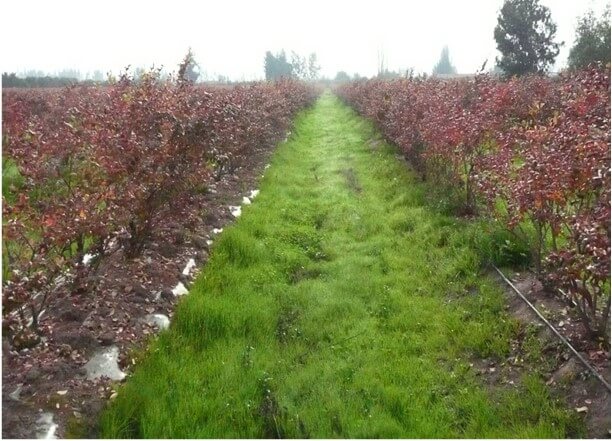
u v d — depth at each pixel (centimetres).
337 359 462
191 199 670
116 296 493
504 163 612
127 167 515
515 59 2491
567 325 466
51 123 938
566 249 434
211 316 497
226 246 666
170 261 594
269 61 6919
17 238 421
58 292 481
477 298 555
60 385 374
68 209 443
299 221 832
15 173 827
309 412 385
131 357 421
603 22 1930
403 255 687
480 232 656
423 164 1000
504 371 442
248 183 1017
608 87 705
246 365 438
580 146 442
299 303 566
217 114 734
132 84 791
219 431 361
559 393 402
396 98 1293
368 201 932
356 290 594
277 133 1580
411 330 515
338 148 1539
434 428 373
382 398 406
